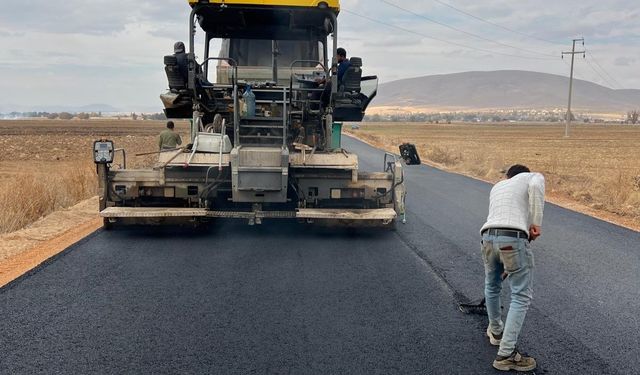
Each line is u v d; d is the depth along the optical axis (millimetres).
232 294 6758
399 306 6484
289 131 10578
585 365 5102
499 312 5484
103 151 9797
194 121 10430
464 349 5367
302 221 9961
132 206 10055
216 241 9609
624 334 5840
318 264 8227
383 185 10148
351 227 9969
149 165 21969
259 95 10953
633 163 36062
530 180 5305
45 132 79312
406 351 5273
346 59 10914
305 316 6082
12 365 4816
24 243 9367
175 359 4984
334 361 5020
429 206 14008
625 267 8555
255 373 4754
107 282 7152
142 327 5691
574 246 10016
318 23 11219
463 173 24516
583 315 6391
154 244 9289
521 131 120812
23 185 13375
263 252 8891
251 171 9234
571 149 53875
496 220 5250
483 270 8102
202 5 10438
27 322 5777
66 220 11500
